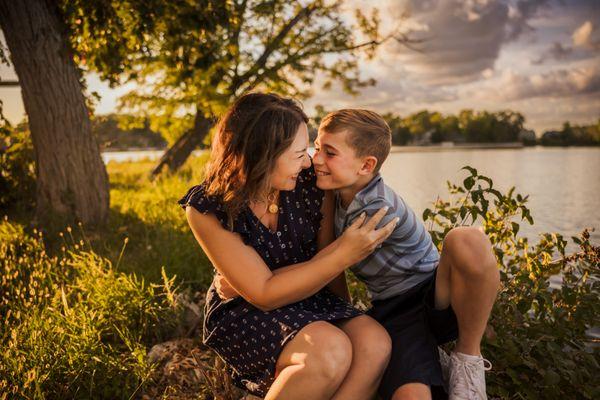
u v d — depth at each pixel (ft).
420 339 6.08
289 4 33.73
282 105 6.01
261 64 34.83
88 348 7.66
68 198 17.47
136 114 38.04
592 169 66.39
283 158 5.86
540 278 7.89
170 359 8.21
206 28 20.22
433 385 5.73
